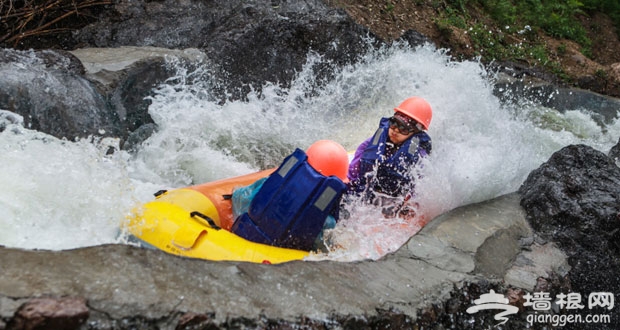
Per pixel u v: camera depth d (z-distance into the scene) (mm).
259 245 4699
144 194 6051
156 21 8852
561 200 5930
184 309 3232
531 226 5957
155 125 7199
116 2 8945
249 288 3641
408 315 4031
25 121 5934
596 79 13203
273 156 7527
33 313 2898
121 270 3387
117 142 6496
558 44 14289
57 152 5152
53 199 4574
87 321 3020
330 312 3678
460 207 5984
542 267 5320
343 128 8758
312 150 5031
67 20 8789
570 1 15688
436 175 6016
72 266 3314
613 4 16891
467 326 4504
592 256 5688
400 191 6082
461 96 8492
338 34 9633
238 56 8664
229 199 5328
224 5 9297
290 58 9148
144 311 3143
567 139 9867
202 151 7086
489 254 5203
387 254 4840
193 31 8891
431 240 5156
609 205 5871
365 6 11477
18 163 4816
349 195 6051
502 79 11352
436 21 11914
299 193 4754
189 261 3678
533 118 10664
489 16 13719
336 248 5016
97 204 4668
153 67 7445
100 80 6863
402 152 6105
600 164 6387
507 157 6699
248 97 8406
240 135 7613
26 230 4270
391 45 10445
